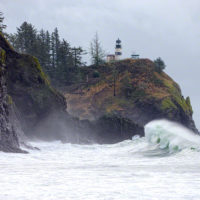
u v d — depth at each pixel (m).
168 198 37.75
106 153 103.75
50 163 74.81
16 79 164.50
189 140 98.94
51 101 168.50
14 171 59.00
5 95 107.25
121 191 41.16
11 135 103.25
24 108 160.38
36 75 169.25
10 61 166.38
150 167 66.38
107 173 57.16
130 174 55.66
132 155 95.94
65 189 42.31
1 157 83.56
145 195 39.12
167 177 52.09
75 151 111.62
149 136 113.00
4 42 168.88
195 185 45.03
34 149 111.81
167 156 90.00
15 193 39.94
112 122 199.00
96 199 37.19
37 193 39.94
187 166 67.12
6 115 104.62
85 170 61.62
